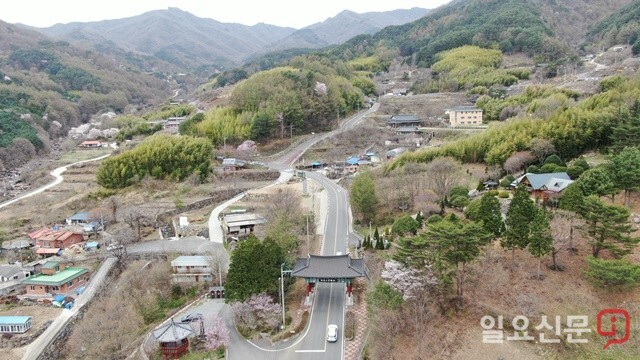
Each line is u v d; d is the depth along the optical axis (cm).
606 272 4306
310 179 10931
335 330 4959
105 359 5447
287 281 5831
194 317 5728
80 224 9981
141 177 11562
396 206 7788
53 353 6181
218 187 11044
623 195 5853
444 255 4606
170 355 4984
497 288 4706
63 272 7769
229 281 5612
